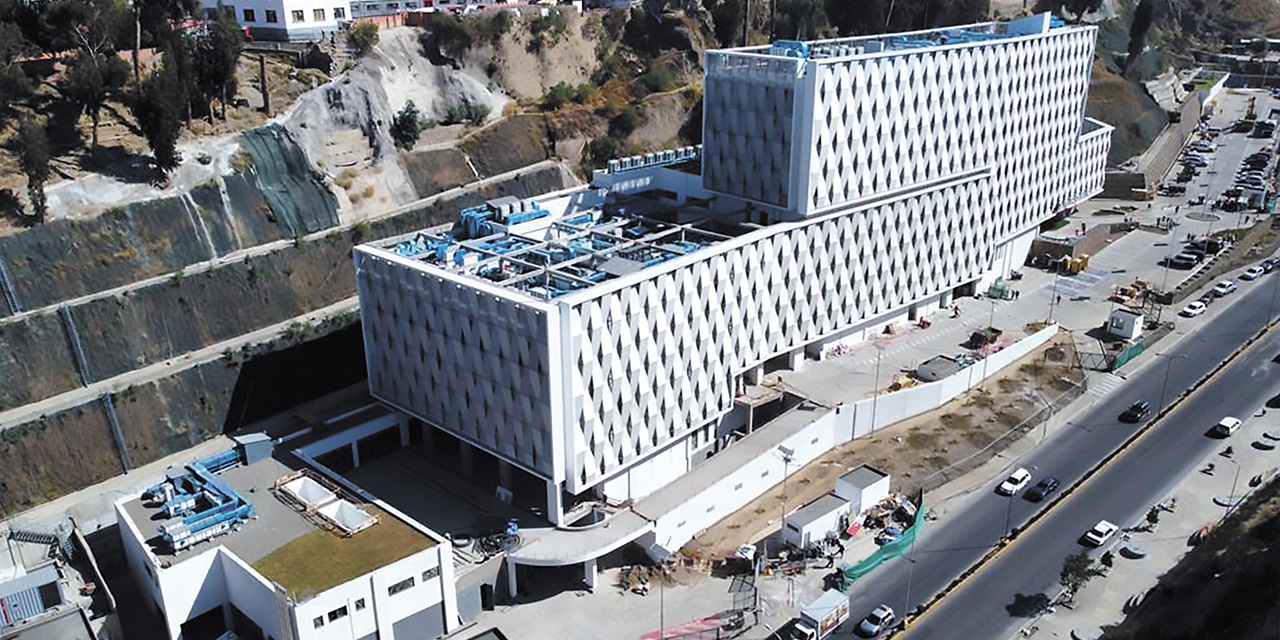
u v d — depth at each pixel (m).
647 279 99.88
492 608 95.62
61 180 133.88
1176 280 173.50
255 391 128.00
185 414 122.19
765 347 122.06
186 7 165.12
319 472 105.75
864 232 131.50
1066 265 178.38
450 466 113.56
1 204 126.75
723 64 125.38
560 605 95.75
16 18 145.88
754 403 121.38
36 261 124.06
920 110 133.75
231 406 125.94
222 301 135.12
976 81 143.12
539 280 103.56
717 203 134.25
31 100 144.50
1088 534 101.50
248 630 91.94
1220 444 120.56
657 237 115.44
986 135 150.00
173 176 141.88
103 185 135.88
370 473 112.19
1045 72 162.50
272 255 142.62
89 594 94.00
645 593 97.12
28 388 116.38
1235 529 93.69
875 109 125.94
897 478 114.81
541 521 101.81
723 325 112.88
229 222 144.12
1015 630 89.44
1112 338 150.25
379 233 157.12
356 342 137.50
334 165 162.75
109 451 115.75
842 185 125.38
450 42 192.50
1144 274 177.00
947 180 145.50
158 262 134.62
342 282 150.25
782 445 114.12
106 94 145.75
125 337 124.75
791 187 122.19
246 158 150.88
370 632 87.44
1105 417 128.75
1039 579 96.44
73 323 121.12
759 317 119.12
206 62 153.25
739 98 124.94
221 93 156.50
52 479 111.31
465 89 192.00
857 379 130.50
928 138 137.25
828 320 131.75
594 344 96.00
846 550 102.38
